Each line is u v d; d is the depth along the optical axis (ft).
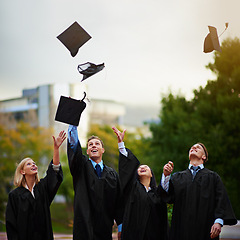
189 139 65.87
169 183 19.93
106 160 92.12
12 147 106.01
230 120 63.36
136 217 20.43
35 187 20.44
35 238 19.98
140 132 119.14
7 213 19.99
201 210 19.71
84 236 19.67
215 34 23.16
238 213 58.39
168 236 20.98
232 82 66.90
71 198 93.50
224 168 61.05
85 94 20.79
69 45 22.52
